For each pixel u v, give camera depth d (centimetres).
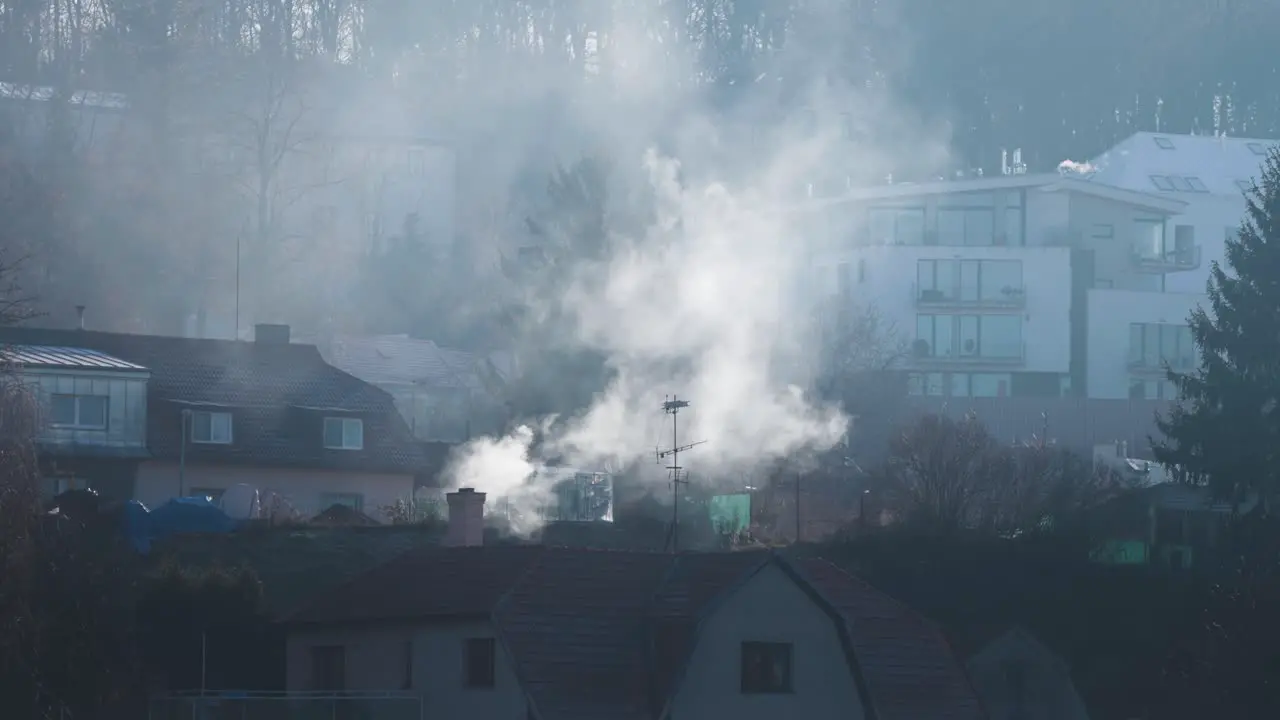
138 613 12850
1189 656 16188
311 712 11531
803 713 12725
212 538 16138
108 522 16212
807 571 13588
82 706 10094
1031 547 18988
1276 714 14950
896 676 13025
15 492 10119
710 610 12538
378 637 12812
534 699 11862
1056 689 16650
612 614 12681
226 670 13038
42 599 10081
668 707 12212
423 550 13762
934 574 18400
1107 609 18062
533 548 13188
